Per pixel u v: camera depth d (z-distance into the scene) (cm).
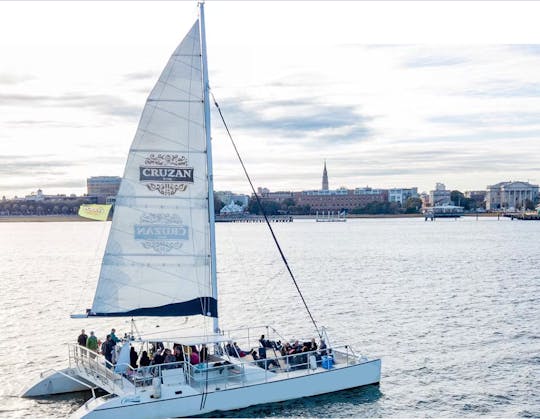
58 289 7762
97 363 2912
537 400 3186
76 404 3000
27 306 6338
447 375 3606
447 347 4288
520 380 3506
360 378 3188
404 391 3300
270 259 12100
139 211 3006
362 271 9512
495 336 4625
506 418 2942
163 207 3028
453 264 10531
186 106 3025
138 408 2638
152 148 3006
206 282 3069
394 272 9294
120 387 2722
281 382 2947
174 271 3041
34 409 2941
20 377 3612
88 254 14412
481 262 10881
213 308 3067
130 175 2994
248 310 5941
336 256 12631
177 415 2709
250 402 2872
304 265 10675
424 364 3844
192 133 3038
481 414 2994
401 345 4366
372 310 5828
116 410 2603
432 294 6850
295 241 18700
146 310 3023
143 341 2912
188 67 3019
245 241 19088
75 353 3141
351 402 3059
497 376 3588
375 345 4372
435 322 5197
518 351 4153
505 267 9875
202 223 3062
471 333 4738
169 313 3039
